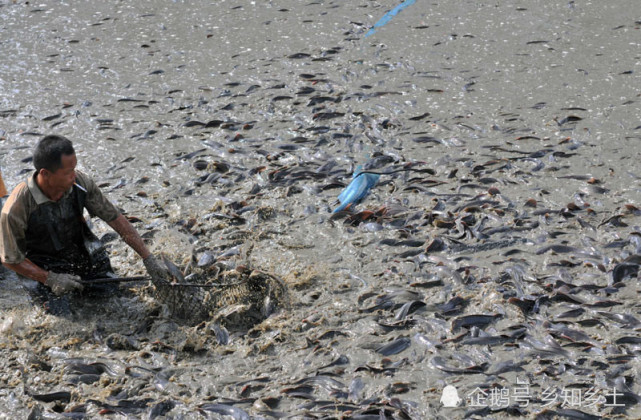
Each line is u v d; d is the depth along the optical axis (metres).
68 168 8.94
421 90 15.97
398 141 14.02
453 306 9.58
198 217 11.92
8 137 14.62
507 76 16.41
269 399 8.13
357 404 8.05
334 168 13.25
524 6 19.91
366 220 11.62
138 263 10.73
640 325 9.00
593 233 10.98
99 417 8.02
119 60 18.05
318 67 17.20
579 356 8.63
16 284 10.39
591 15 19.16
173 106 15.75
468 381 8.33
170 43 18.88
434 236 11.05
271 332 9.23
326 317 9.50
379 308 9.64
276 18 20.05
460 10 19.91
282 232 11.46
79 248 9.85
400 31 18.88
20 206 9.13
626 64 16.58
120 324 9.55
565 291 9.69
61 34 19.64
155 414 8.01
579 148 13.43
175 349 8.98
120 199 12.45
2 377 8.59
